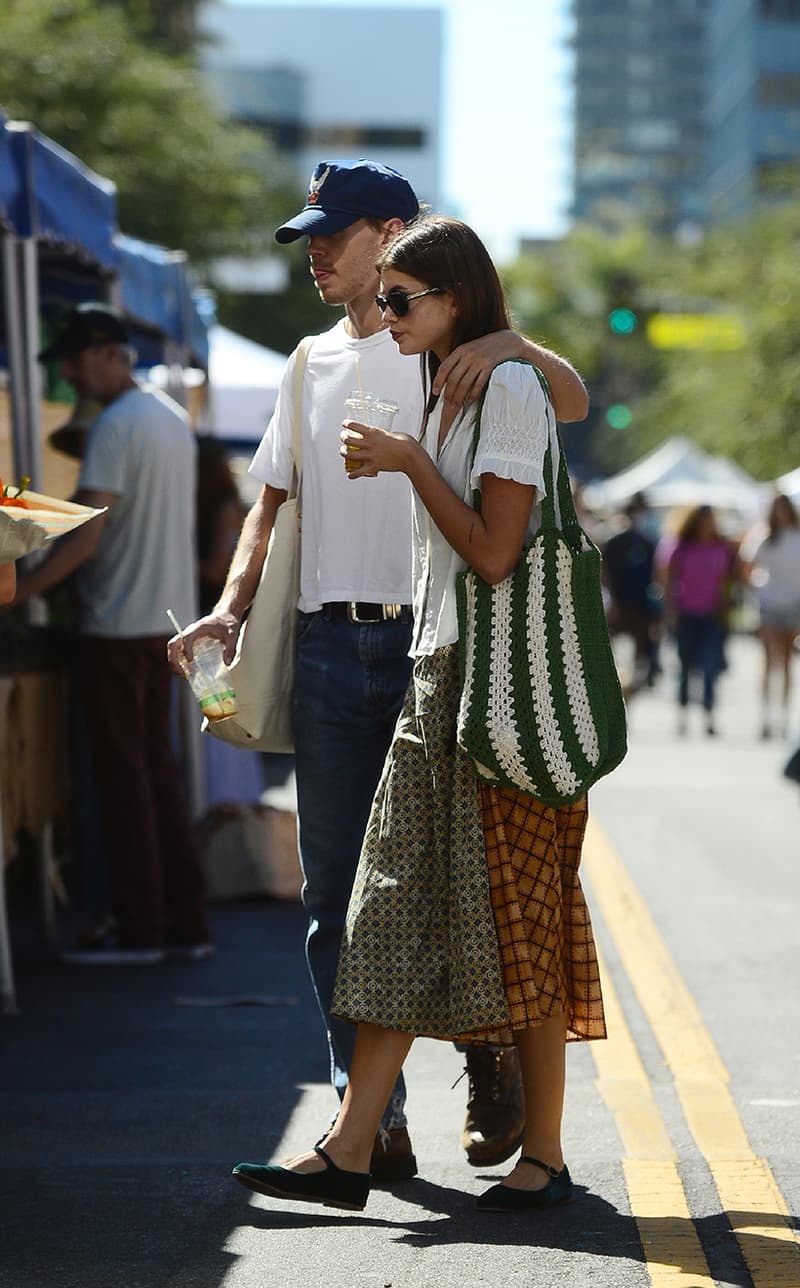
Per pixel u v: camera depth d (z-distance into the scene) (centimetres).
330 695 1180
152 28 10188
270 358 3712
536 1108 1100
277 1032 1609
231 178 8131
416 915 1057
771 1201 1112
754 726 5131
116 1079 1441
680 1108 1350
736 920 2134
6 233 1978
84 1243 1049
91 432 1869
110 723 1886
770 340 11206
